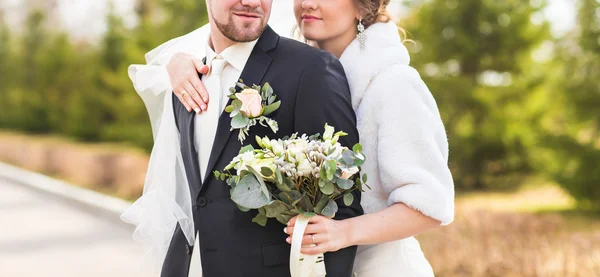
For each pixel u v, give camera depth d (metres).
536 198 10.28
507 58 11.16
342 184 1.76
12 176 14.30
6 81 27.84
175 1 10.46
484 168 11.44
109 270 6.16
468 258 5.36
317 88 1.90
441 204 1.86
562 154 8.94
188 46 2.46
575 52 9.16
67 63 23.78
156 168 2.25
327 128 1.79
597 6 8.67
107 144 19.58
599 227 7.53
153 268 2.29
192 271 2.06
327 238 1.79
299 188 1.83
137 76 2.48
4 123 28.02
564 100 9.13
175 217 2.19
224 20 1.96
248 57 2.03
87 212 9.70
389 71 2.02
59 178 13.22
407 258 2.12
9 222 8.85
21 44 27.23
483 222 6.83
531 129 11.12
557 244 6.02
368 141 2.02
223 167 1.95
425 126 1.94
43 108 25.77
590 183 8.70
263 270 1.90
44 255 6.84
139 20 12.38
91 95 20.00
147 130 11.49
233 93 1.91
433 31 11.12
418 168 1.91
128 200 9.73
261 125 1.93
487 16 10.84
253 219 1.84
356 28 2.21
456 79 10.97
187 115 2.13
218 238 1.93
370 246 2.12
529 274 5.00
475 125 11.30
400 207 1.88
